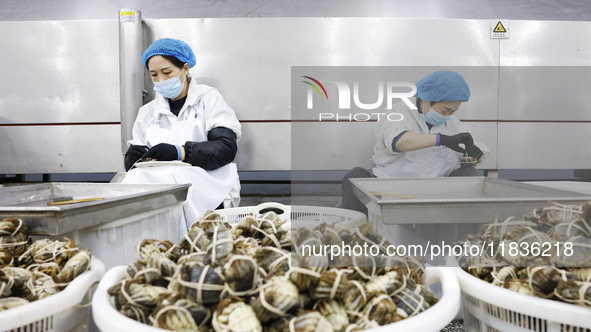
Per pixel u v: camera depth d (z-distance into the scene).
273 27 3.33
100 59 3.32
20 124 3.37
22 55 3.32
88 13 3.80
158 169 2.21
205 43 3.35
